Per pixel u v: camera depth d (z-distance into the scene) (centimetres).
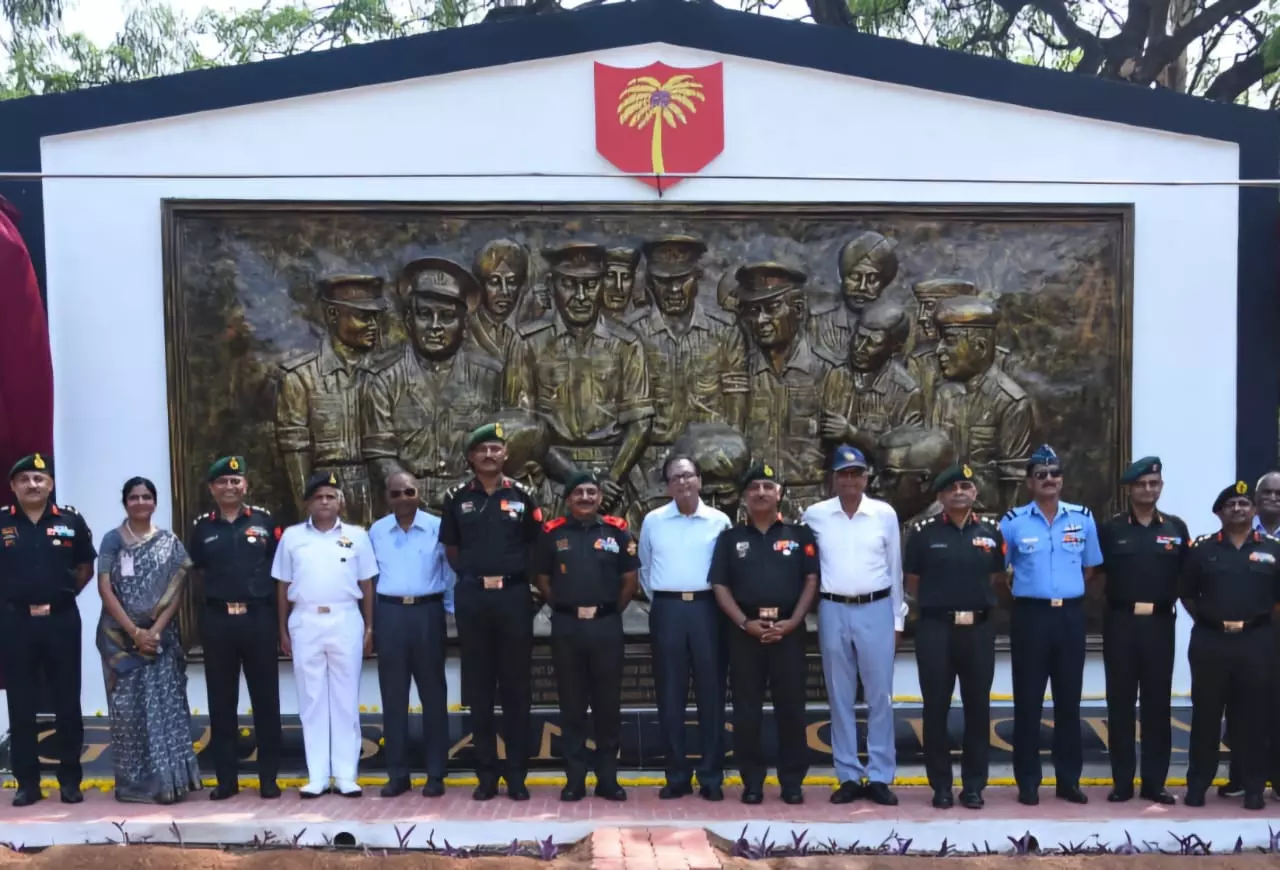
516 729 503
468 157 607
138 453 606
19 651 497
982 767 496
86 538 524
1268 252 629
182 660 520
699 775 507
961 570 494
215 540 505
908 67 615
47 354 582
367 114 606
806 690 561
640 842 446
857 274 610
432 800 502
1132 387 627
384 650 514
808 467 615
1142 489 505
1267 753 497
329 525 520
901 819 473
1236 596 490
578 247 604
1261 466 631
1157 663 502
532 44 606
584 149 611
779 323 606
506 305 605
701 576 507
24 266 574
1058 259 621
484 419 605
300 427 600
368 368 604
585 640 495
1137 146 625
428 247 607
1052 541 505
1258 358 630
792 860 443
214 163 604
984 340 613
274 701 509
